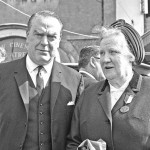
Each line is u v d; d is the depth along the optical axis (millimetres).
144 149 2234
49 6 10758
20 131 2631
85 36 10438
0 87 2777
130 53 2381
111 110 2402
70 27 10578
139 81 2436
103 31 2420
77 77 2982
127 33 2387
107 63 2363
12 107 2676
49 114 2727
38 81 2785
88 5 10531
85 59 3443
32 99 2713
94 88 2635
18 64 2881
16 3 10883
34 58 2740
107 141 2354
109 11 10391
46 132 2693
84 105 2590
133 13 10227
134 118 2287
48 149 2682
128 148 2266
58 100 2768
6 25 10328
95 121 2434
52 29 2666
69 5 10617
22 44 10328
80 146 2348
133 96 2381
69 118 2793
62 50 10430
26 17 10836
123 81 2438
